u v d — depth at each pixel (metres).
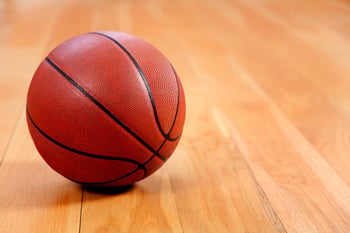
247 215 1.19
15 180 1.29
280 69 1.99
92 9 3.17
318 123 1.56
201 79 1.86
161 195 1.24
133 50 1.16
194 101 1.69
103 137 1.12
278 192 1.26
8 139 1.47
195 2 3.44
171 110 1.16
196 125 1.54
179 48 2.28
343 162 1.38
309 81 1.86
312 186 1.28
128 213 1.19
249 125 1.55
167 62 1.20
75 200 1.23
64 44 1.17
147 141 1.15
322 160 1.38
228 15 3.01
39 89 1.14
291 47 2.31
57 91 1.12
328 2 3.36
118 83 1.12
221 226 1.16
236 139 1.47
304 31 2.60
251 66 2.03
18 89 1.77
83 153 1.14
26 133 1.50
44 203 1.22
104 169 1.15
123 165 1.16
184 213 1.19
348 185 1.29
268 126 1.54
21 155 1.39
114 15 3.00
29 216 1.18
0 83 1.81
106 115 1.12
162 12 3.10
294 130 1.52
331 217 1.19
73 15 2.99
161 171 1.33
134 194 1.24
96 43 1.15
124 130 1.13
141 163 1.17
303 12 3.07
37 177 1.30
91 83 1.12
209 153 1.40
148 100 1.14
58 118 1.13
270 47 2.31
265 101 1.70
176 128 1.19
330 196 1.25
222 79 1.87
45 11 3.11
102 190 1.26
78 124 1.12
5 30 2.59
